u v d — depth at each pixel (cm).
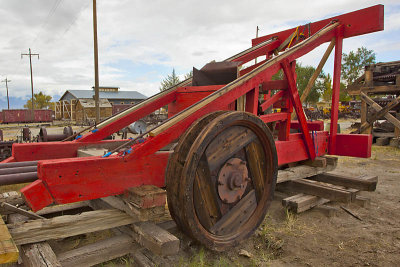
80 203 358
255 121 276
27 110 4741
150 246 228
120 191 238
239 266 260
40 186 203
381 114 1080
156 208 229
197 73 373
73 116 5219
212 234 254
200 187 245
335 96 455
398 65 1050
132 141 260
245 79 317
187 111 273
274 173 302
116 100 6794
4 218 303
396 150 980
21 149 318
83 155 327
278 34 539
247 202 285
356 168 706
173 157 245
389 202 446
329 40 444
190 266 247
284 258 278
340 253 286
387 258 276
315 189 406
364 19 429
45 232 219
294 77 394
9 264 230
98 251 235
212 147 252
